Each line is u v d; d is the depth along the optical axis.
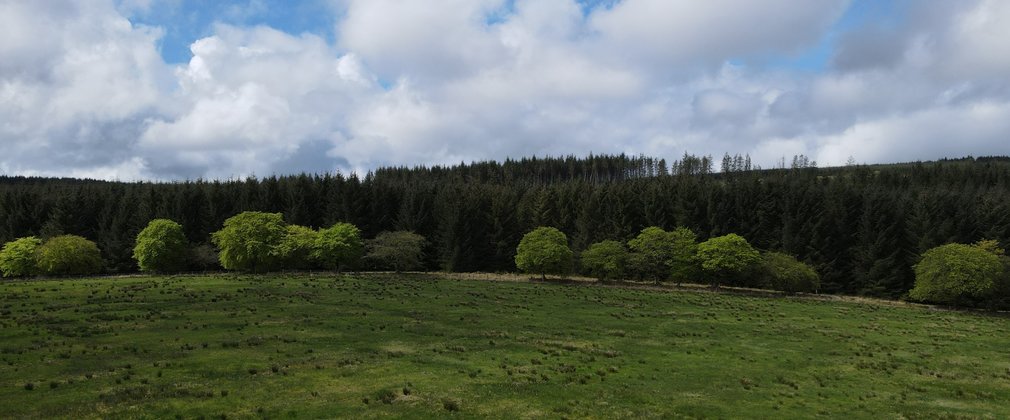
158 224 79.88
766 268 78.81
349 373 25.73
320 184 109.06
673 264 81.31
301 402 21.17
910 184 126.75
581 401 23.03
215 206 98.88
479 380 25.45
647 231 87.56
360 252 84.69
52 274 75.25
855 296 85.25
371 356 29.53
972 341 43.28
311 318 40.25
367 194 108.38
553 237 85.12
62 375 23.66
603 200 108.12
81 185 108.38
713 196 103.06
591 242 100.56
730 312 54.91
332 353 29.81
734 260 77.75
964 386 28.86
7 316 36.69
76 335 31.70
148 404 20.11
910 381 29.77
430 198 109.38
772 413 22.92
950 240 81.94
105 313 39.06
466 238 97.81
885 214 88.81
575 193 115.00
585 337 38.44
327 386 23.48
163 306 42.91
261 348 30.23
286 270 84.56
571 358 31.34
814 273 79.88
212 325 36.16
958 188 117.12
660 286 80.62
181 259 81.50
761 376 29.42
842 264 90.25
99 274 83.94
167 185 108.06
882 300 79.94
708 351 35.47
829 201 93.38
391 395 22.53
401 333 36.50
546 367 28.80
